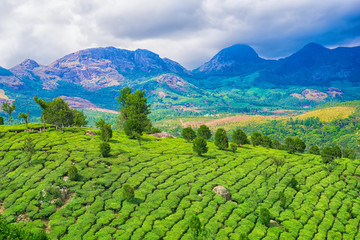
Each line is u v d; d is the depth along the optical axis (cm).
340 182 7681
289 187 6988
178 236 4562
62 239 4291
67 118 11481
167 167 7338
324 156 9088
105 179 6191
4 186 5775
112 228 4641
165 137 12269
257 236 4866
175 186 6247
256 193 6369
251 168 7888
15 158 7169
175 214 5209
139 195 5731
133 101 12575
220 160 8294
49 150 7631
